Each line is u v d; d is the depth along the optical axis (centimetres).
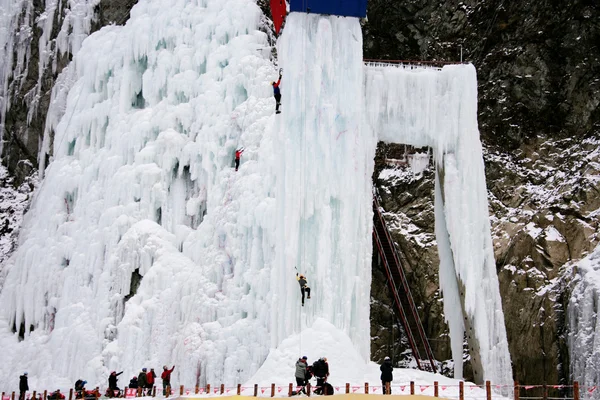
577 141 4456
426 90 3675
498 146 4672
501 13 4741
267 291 3597
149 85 4569
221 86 4278
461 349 3644
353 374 3134
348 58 3588
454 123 3644
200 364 3628
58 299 4403
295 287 3403
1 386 4266
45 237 4609
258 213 3653
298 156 3488
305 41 3559
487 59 4775
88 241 4347
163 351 3769
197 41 4469
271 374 3166
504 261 4316
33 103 5609
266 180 3709
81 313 4166
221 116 4212
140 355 3784
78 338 4056
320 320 3325
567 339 3931
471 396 2819
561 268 4141
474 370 3575
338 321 3409
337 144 3512
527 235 4275
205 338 3672
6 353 4456
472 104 3666
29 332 4509
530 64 4622
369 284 3509
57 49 5553
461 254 3562
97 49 4944
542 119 4572
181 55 4484
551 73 4572
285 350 3231
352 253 3462
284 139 3506
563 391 3891
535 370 4034
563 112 4516
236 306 3688
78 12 5516
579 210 4203
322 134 3497
